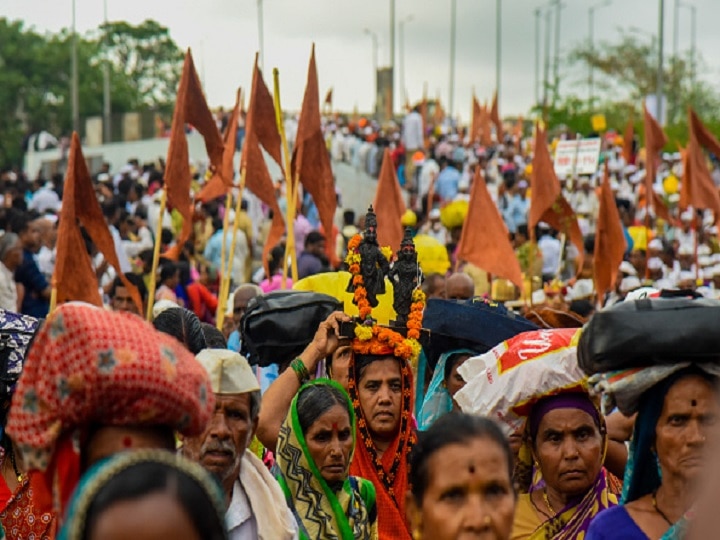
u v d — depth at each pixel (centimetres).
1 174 5362
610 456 959
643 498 716
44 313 2347
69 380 552
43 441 557
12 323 951
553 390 878
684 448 695
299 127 1952
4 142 12094
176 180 1867
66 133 12150
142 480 459
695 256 2884
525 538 891
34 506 879
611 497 894
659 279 3122
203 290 2506
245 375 794
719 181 5750
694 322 688
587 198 4122
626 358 696
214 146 1961
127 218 3653
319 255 2973
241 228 3478
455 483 605
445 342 1107
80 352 555
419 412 1140
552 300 2097
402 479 1002
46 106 12450
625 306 701
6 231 2684
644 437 714
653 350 689
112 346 554
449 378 1114
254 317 1074
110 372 549
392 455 1007
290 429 905
